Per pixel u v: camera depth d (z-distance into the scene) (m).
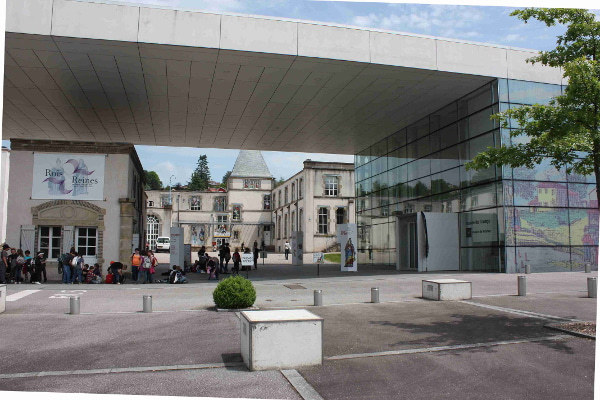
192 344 8.41
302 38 18.81
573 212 22.70
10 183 21.91
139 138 32.53
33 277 20.11
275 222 70.75
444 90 23.03
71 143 22.44
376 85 22.16
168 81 21.48
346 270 26.23
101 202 22.48
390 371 6.80
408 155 29.42
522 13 10.27
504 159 10.34
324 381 6.36
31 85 21.91
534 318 10.45
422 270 23.78
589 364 7.08
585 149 9.26
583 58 9.16
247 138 32.44
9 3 16.59
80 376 6.61
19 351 7.99
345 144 34.50
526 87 22.12
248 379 6.46
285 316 7.34
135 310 12.17
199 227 72.25
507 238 21.28
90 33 17.11
